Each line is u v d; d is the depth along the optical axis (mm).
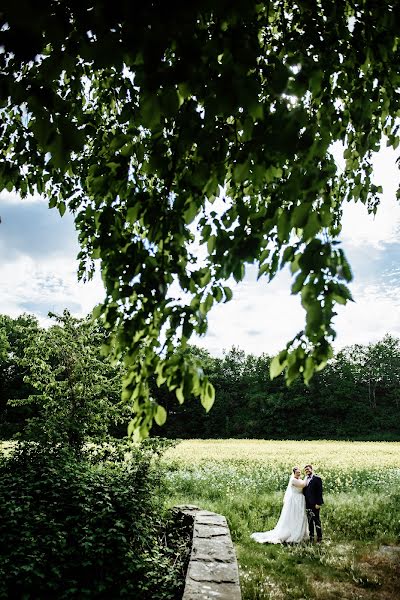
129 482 7312
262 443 37375
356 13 2977
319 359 2100
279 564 7047
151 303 2416
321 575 6586
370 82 3494
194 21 1407
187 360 2691
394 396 70125
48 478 6777
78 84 3791
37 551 5570
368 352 81938
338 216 5098
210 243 2361
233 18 1496
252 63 1483
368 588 6102
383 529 9180
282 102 1717
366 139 3426
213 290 2553
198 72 1506
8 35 1270
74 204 5379
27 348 10305
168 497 11227
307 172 1752
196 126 1996
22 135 4203
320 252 1718
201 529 6762
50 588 5469
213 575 4793
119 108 4598
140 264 2402
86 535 6016
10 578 5418
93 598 5516
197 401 63250
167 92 1508
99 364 10398
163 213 2350
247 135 1932
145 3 1318
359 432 61094
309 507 8719
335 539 8680
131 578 5879
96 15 1410
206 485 14164
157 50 1393
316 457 23672
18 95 1700
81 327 10539
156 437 8805
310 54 3152
